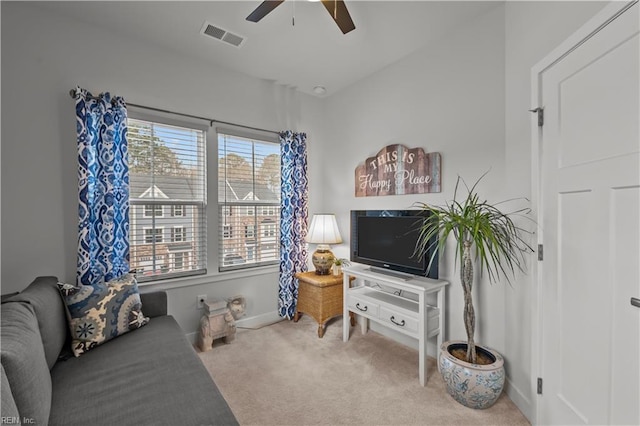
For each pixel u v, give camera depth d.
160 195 2.59
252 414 1.77
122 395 1.27
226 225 2.97
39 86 2.07
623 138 1.16
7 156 1.97
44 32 2.08
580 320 1.38
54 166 2.12
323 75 3.07
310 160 3.55
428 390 2.02
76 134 2.18
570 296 1.44
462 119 2.28
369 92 3.06
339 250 3.40
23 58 2.02
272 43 2.50
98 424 1.11
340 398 1.93
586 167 1.33
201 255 2.83
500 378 1.77
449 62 2.37
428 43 2.50
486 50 2.12
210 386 1.36
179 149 2.69
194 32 2.35
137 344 1.75
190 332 2.74
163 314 2.26
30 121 2.04
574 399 1.41
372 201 3.03
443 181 2.41
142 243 2.52
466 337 2.27
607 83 1.22
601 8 1.24
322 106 3.59
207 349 2.56
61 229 2.14
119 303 1.90
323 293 2.88
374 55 2.69
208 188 2.82
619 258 1.18
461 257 1.83
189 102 2.70
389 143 2.87
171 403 1.23
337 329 3.07
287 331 2.99
